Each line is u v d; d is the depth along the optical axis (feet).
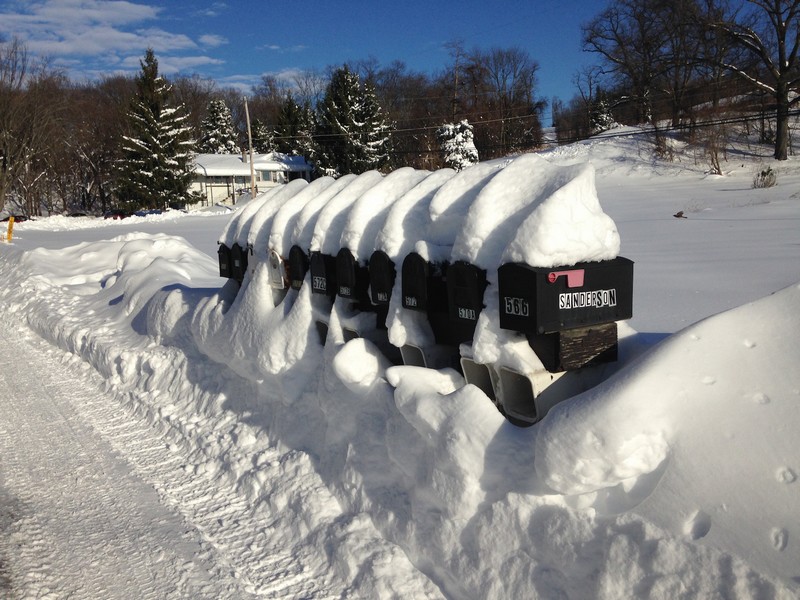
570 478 8.57
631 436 8.21
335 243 15.69
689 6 168.25
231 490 15.98
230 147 298.56
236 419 18.78
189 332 24.09
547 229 10.37
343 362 13.65
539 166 11.80
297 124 247.70
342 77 195.21
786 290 9.19
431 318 13.39
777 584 6.68
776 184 115.75
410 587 10.82
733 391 8.27
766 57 154.92
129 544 13.96
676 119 178.40
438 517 10.82
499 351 11.17
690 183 137.28
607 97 245.65
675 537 7.61
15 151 191.62
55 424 22.06
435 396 11.33
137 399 23.34
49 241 101.71
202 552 13.47
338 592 11.53
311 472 14.52
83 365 29.35
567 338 10.77
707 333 9.02
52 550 13.84
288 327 16.62
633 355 11.84
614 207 101.50
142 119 186.39
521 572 9.18
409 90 275.59
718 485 7.64
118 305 34.22
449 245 12.76
